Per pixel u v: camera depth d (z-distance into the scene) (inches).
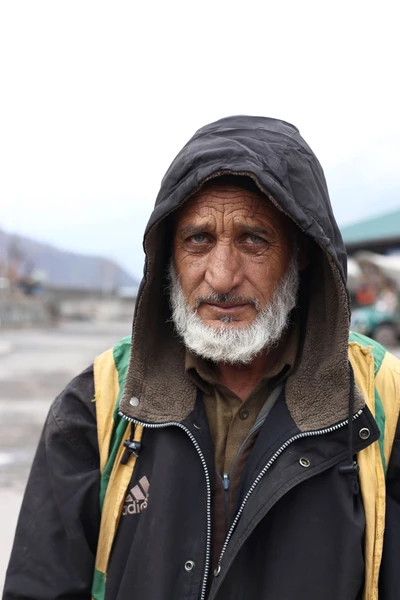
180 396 52.9
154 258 52.7
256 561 48.3
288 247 52.3
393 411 51.5
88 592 52.1
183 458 50.4
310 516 47.6
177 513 48.9
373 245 945.5
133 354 52.7
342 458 48.1
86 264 5959.6
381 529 47.3
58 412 55.3
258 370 54.7
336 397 49.1
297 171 49.2
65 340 680.4
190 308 51.9
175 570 47.9
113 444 53.7
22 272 1365.7
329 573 46.1
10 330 869.8
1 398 298.0
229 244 49.5
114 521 51.0
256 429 51.6
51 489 54.1
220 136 50.6
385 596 47.5
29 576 52.1
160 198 50.7
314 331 52.9
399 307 604.1
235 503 49.4
